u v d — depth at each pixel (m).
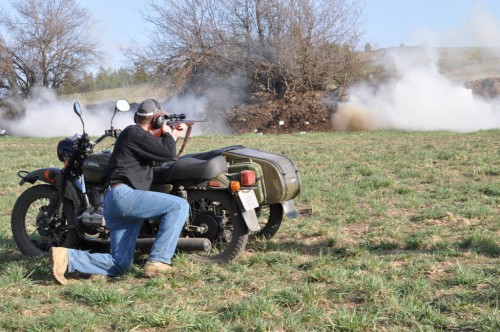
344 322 4.39
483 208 8.32
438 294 5.02
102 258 5.81
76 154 6.55
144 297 5.20
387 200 9.53
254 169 6.43
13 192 11.34
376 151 15.98
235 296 5.25
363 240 7.16
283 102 30.86
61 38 40.53
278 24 31.84
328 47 31.50
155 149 5.88
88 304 5.17
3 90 40.00
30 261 6.58
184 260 6.13
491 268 5.61
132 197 5.80
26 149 20.81
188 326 4.50
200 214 6.38
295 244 7.10
